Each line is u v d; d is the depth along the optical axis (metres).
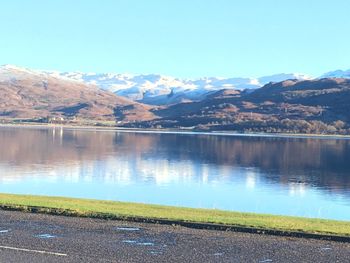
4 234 14.98
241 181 56.41
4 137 136.12
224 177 60.09
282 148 120.62
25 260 12.40
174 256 13.11
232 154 99.81
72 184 48.97
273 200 42.69
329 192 48.41
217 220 17.44
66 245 13.89
